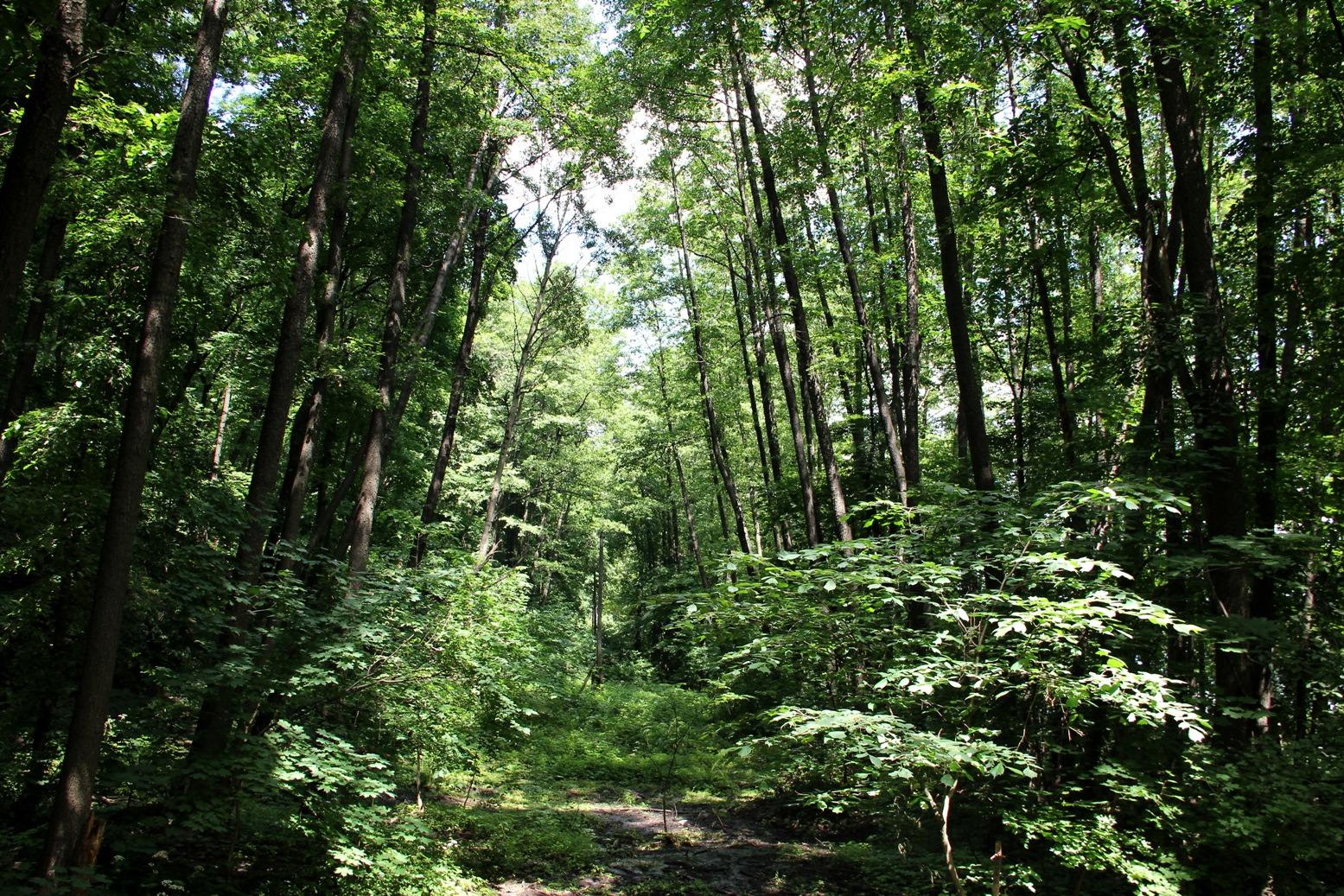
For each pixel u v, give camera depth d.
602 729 16.95
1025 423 12.76
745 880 7.60
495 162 14.12
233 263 8.79
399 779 9.41
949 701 5.28
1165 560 5.62
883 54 8.89
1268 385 7.40
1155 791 5.06
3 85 4.98
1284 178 7.47
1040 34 7.60
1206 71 7.18
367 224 13.02
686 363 22.38
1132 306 7.98
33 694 5.81
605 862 8.18
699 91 12.54
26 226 4.01
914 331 11.54
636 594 33.03
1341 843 4.71
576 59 13.65
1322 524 7.84
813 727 4.12
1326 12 6.94
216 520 6.63
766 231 12.42
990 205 8.83
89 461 6.96
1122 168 8.72
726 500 30.16
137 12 7.39
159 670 5.94
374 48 8.66
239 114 10.21
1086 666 4.98
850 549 5.58
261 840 6.39
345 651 6.49
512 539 30.70
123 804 5.95
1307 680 6.25
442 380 13.05
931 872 6.53
